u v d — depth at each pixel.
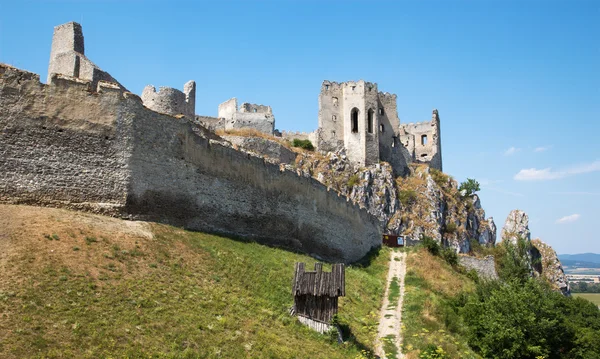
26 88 26.53
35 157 26.11
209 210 33.72
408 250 55.59
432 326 33.19
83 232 24.53
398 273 47.22
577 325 44.41
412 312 35.09
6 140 25.53
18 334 17.19
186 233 30.09
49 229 23.56
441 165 119.31
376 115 101.69
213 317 22.64
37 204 25.77
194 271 26.41
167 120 31.44
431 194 97.06
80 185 27.08
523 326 35.88
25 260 21.12
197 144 33.47
